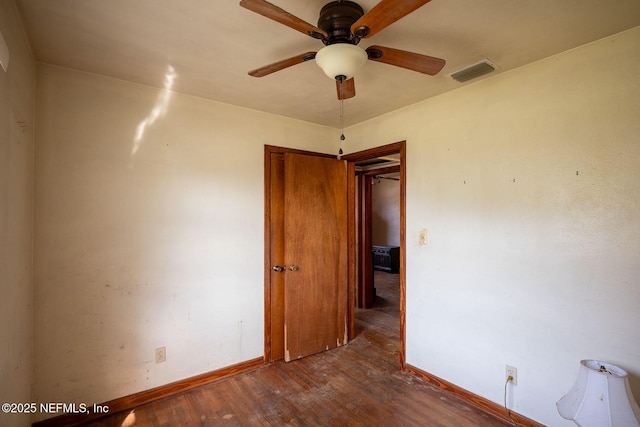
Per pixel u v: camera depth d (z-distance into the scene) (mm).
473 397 2289
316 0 1395
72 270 2080
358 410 2227
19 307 1631
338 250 3350
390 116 2965
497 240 2184
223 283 2701
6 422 1370
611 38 1720
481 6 1451
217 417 2152
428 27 1623
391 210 8273
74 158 2092
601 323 1748
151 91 2377
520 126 2076
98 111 2174
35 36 1694
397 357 3094
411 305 2746
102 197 2184
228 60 1968
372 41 1757
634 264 1650
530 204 2027
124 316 2260
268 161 2969
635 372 1638
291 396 2404
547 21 1578
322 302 3219
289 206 3016
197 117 2580
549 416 1929
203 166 2607
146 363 2338
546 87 1961
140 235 2322
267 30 1644
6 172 1343
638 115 1643
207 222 2623
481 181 2279
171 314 2447
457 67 2068
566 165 1881
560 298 1896
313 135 3320
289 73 2152
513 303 2100
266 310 2941
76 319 2092
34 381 1958
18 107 1548
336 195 3342
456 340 2414
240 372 2773
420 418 2135
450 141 2473
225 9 1467
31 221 1914
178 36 1702
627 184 1673
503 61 2002
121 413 2199
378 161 4641
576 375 1828
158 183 2400
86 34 1679
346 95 1938
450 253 2463
